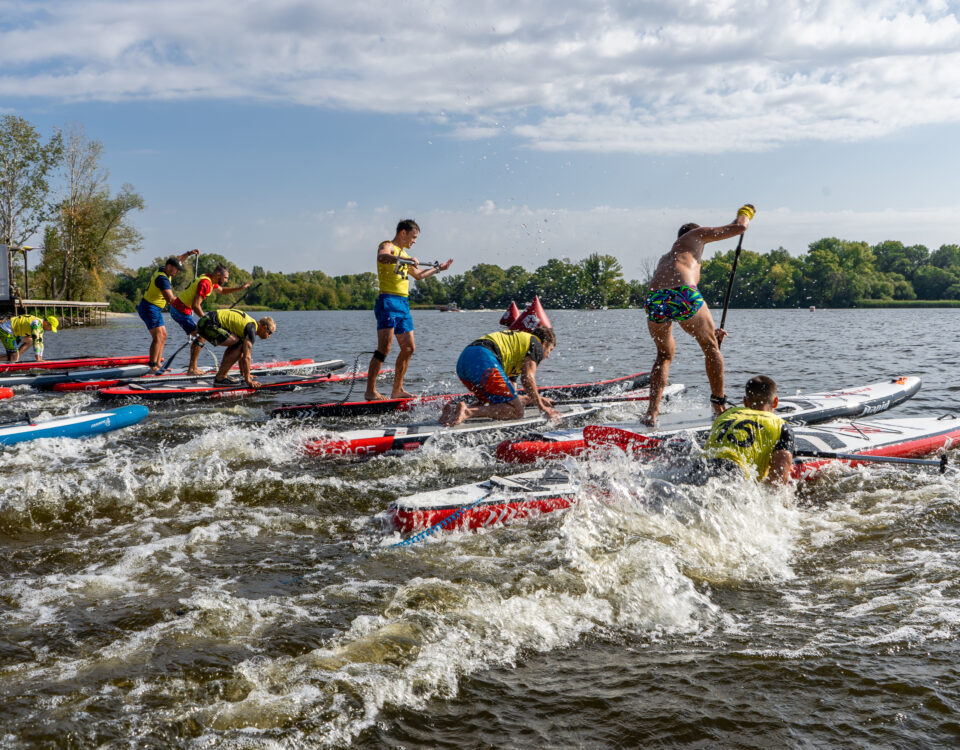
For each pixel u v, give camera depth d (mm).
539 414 7918
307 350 23000
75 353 21344
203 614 3428
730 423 4980
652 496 4730
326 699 2713
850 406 8156
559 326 35781
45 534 4602
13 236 47906
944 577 3816
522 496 4789
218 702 2688
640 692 2781
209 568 4047
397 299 9375
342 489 5594
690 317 6906
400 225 9383
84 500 5215
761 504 4734
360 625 3309
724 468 4859
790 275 99188
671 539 4422
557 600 3600
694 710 2654
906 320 49438
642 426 7000
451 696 2760
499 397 7352
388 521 4605
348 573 3963
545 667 2980
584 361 16656
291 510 5102
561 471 5430
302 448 6758
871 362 15938
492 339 7270
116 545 4410
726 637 3230
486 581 3820
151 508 5098
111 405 10297
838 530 4621
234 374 13023
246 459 6605
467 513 4637
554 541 4418
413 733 2529
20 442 7203
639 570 3949
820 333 29938
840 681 2826
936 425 7074
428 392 11586
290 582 3836
